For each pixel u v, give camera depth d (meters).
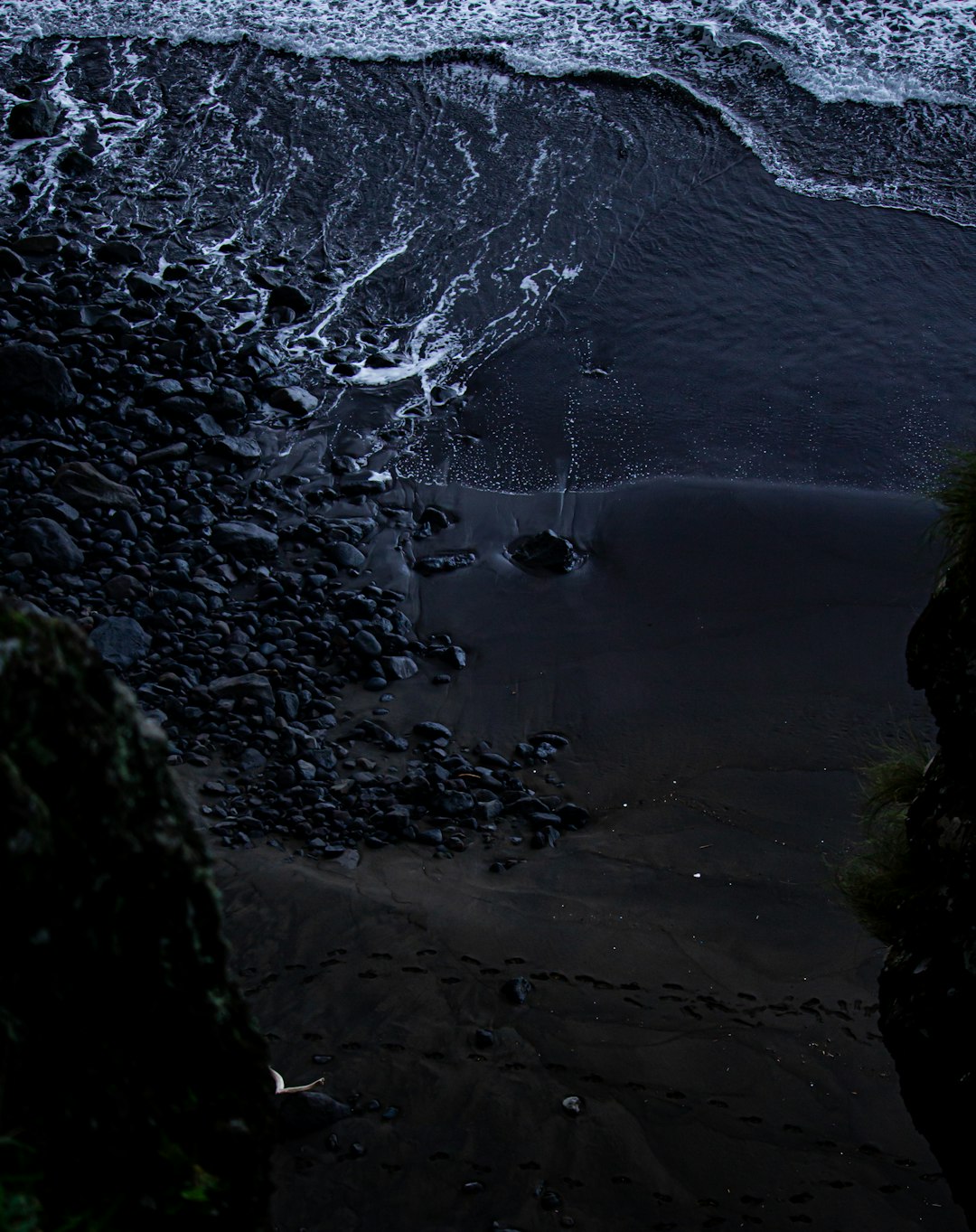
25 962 1.93
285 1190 4.39
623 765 6.84
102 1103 2.03
